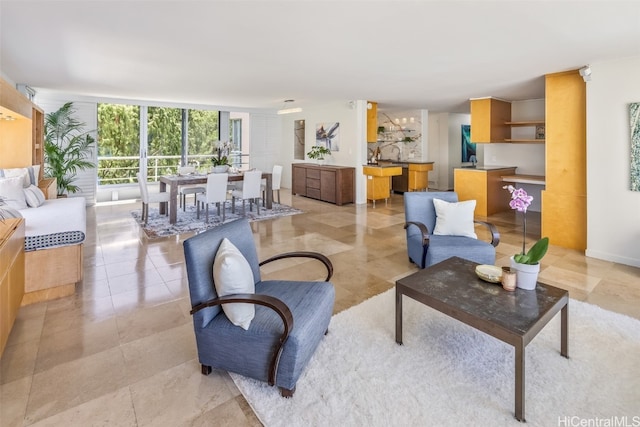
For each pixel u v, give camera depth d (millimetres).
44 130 5641
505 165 7027
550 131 4414
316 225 5555
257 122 9414
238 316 1736
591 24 2721
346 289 3094
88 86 5527
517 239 4758
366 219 6008
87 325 2459
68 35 3047
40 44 3301
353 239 4734
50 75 4684
